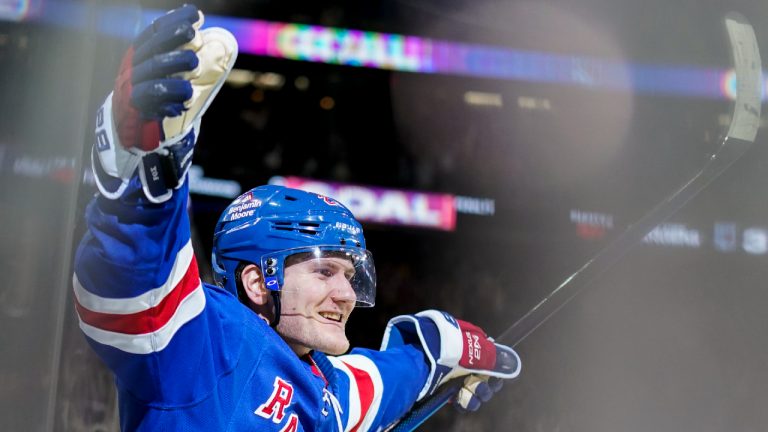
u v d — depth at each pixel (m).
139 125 0.88
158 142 0.89
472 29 6.95
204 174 6.44
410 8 6.81
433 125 7.06
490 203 6.80
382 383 1.60
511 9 6.82
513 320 6.06
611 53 6.84
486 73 6.95
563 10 6.74
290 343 1.33
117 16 1.09
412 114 7.07
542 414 4.97
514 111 7.09
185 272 1.05
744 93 1.89
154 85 0.85
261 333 1.24
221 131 6.61
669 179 6.65
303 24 6.68
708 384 5.48
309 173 6.73
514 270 6.41
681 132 6.66
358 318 5.73
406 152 6.93
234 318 1.21
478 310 6.07
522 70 6.96
